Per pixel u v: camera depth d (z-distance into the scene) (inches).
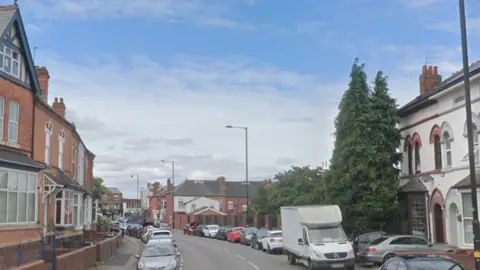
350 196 1088.8
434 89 1071.6
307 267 917.2
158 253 814.5
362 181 1092.5
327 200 1147.9
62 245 1035.9
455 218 974.4
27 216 875.4
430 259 486.0
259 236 1509.6
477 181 831.7
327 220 910.4
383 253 864.3
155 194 4781.0
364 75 1127.6
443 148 1013.2
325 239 889.5
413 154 1152.8
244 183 4151.1
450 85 951.6
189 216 3582.7
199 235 2486.5
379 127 1109.7
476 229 556.1
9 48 901.2
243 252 1380.4
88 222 1697.8
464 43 577.9
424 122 1095.6
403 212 1129.4
